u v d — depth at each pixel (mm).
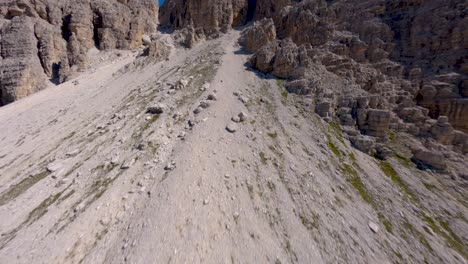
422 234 19844
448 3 39594
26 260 14586
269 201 18891
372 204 21812
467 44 35875
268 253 14523
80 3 77875
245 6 83250
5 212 19516
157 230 14805
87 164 24250
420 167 28375
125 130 29328
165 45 66375
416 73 38562
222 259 13414
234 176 20406
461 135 30359
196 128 26703
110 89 48469
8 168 27031
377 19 48000
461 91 33562
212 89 35875
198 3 77625
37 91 60844
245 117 29484
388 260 16578
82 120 36531
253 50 55000
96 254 14203
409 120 34406
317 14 54781
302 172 23203
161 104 32562
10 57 61156
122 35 86375
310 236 16688
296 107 35000
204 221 15570
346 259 15719
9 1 66688
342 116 33531
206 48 62031
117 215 16922
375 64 42875
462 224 21797
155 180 19875
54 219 17719
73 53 70875
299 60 42188
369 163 27578
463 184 26234
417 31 41969
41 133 35375
